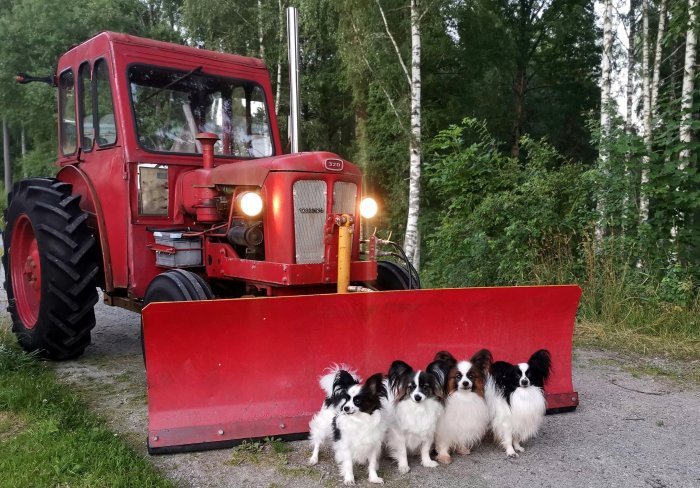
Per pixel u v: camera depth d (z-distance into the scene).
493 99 16.09
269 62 16.97
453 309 3.79
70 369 4.93
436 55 13.71
